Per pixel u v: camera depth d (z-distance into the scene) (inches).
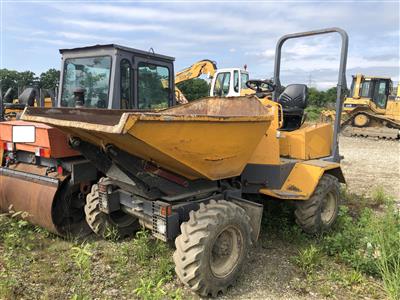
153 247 169.3
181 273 132.2
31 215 182.7
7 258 154.2
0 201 197.5
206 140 130.7
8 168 197.3
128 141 119.8
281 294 142.4
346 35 208.4
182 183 149.9
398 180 345.7
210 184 162.1
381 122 726.5
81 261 135.6
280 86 241.1
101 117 167.9
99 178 186.5
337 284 149.4
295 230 189.2
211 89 532.7
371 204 261.7
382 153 513.0
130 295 137.2
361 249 167.3
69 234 184.2
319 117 883.4
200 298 136.9
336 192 203.0
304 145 203.9
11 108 295.9
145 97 236.4
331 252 171.5
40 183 183.0
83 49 226.8
